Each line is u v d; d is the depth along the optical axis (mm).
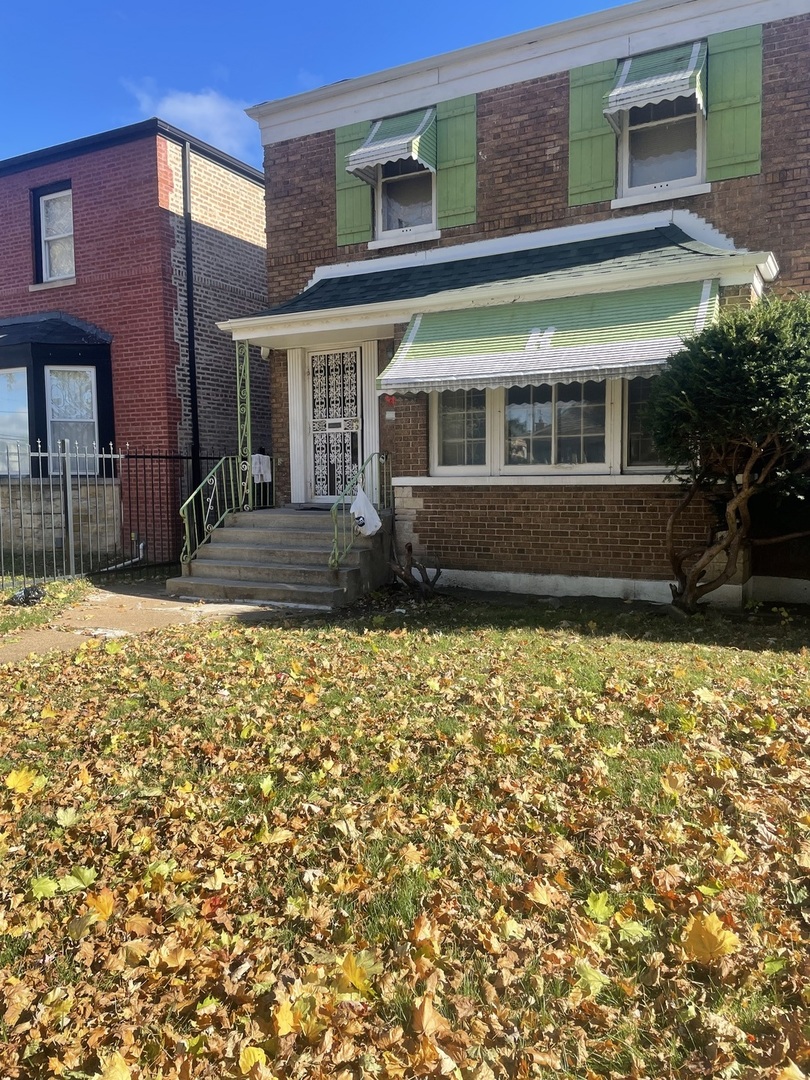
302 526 10430
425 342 9000
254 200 15117
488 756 4152
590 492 8984
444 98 10492
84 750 4512
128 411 13398
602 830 3355
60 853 3381
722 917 2729
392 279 10531
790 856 3129
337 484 11695
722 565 8336
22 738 4699
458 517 9719
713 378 6531
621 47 9391
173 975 2580
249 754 4332
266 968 2588
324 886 3029
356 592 9266
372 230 11156
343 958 2582
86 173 13445
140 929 2805
